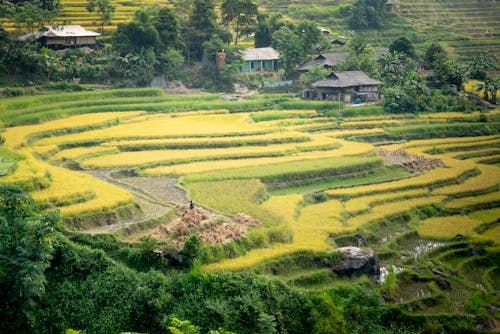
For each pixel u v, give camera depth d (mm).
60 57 117250
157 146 86125
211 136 93062
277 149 87938
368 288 50719
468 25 190625
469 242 62250
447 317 47094
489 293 52438
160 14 129500
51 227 41781
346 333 43562
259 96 125500
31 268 39688
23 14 122125
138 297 42250
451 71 138250
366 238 60812
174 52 124938
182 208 58500
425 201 72250
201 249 47750
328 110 118375
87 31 128250
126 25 122625
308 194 71625
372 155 90438
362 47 138750
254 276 45062
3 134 81250
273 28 149625
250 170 75812
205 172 74000
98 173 71875
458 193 76750
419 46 169250
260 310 42469
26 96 103750
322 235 57062
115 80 120562
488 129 114750
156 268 46031
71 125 91312
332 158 84688
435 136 111062
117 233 50094
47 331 40969
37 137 84812
